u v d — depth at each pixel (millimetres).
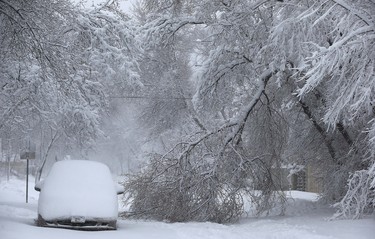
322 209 21234
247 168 19797
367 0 14148
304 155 23312
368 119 16562
